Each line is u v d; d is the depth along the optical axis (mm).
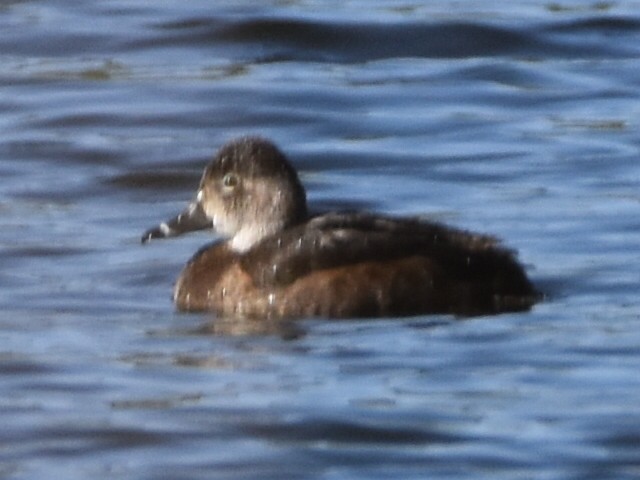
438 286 15195
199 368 14297
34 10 25859
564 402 13562
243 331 15117
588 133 21484
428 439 12992
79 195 19578
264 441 12992
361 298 15180
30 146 21031
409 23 24844
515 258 15688
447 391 13781
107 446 12984
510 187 19672
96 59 24125
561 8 25766
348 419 13273
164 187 19938
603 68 23844
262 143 16109
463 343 14656
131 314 15680
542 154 20781
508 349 14547
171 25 24984
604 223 18094
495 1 26234
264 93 22797
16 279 16672
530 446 12883
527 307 15414
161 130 21719
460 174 20203
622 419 13258
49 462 12750
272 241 15609
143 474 12523
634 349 14531
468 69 23750
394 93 22938
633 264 16734
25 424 13336
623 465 12594
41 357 14586
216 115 22156
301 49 24531
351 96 22781
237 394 13742
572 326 15008
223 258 15930
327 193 19578
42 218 18703
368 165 20688
